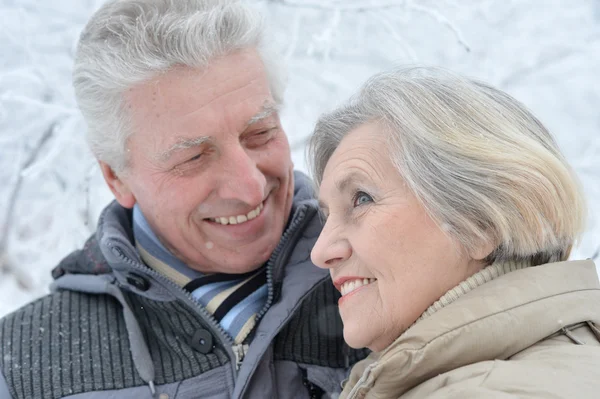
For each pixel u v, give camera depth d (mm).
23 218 4090
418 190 1166
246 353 1551
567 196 1159
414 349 1066
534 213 1132
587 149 4113
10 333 1623
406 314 1200
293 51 3932
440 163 1160
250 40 1553
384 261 1195
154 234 1726
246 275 1699
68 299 1714
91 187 3902
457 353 1037
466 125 1188
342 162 1272
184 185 1566
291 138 4039
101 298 1710
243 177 1541
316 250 1295
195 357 1585
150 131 1537
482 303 1062
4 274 4035
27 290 4035
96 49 1553
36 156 3967
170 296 1586
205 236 1643
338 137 1352
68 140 3590
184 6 1538
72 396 1513
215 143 1537
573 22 4156
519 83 4301
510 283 1089
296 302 1571
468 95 1218
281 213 1700
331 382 1611
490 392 915
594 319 1066
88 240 1813
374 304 1237
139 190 1634
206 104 1501
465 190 1142
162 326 1628
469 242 1152
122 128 1566
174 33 1468
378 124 1257
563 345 1018
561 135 4203
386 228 1192
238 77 1528
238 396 1492
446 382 1012
